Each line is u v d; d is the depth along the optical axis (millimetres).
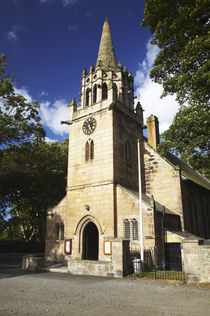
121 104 31062
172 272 19312
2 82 30094
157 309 9922
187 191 30812
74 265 20922
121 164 28406
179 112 19453
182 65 17641
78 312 9633
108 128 28703
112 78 32188
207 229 35156
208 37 16531
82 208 28031
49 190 42875
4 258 39969
